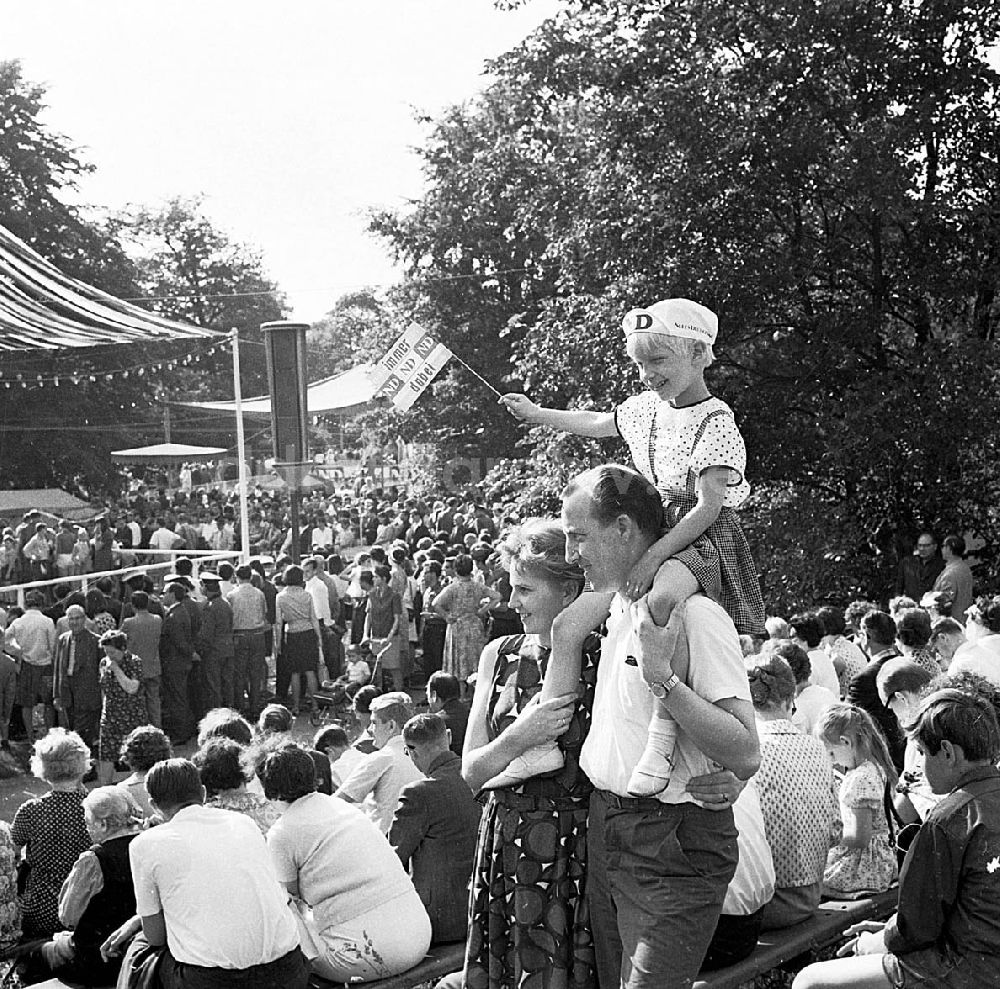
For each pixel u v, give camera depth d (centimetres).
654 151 1870
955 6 1811
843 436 1770
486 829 364
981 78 1842
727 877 331
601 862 340
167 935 511
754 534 1922
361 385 4569
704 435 332
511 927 355
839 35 1814
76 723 1352
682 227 1869
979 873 380
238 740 725
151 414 4547
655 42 1906
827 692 760
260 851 525
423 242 4259
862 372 1902
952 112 1875
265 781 574
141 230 7712
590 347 1923
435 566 1803
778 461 1898
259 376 7894
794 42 1805
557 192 2155
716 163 1833
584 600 345
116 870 598
